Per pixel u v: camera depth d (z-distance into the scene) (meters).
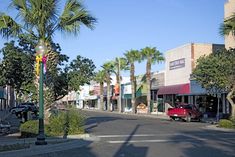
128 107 77.44
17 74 25.95
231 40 39.38
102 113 66.00
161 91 56.19
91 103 119.19
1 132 23.30
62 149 16.92
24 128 21.27
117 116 52.38
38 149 16.31
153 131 26.38
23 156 14.75
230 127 28.72
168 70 55.59
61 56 26.17
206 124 34.72
